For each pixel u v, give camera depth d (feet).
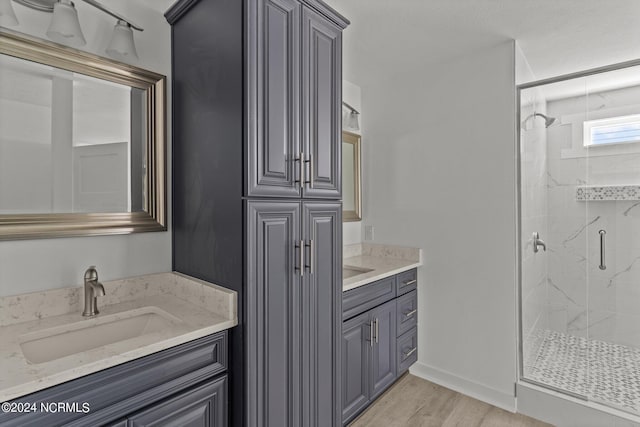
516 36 6.81
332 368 5.44
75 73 4.59
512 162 7.06
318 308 5.18
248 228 4.27
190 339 3.92
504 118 7.16
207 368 4.16
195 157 5.03
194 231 5.09
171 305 4.88
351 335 6.37
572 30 6.55
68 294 4.52
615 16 6.04
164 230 5.43
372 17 6.17
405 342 8.05
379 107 9.21
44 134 4.35
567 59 7.82
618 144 6.95
